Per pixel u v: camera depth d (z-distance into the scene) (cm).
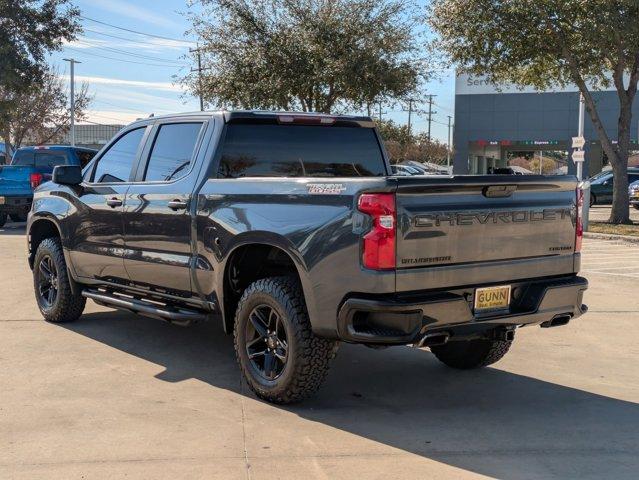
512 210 488
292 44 2305
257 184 512
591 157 4197
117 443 436
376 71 2302
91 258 678
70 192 704
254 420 480
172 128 620
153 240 598
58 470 397
